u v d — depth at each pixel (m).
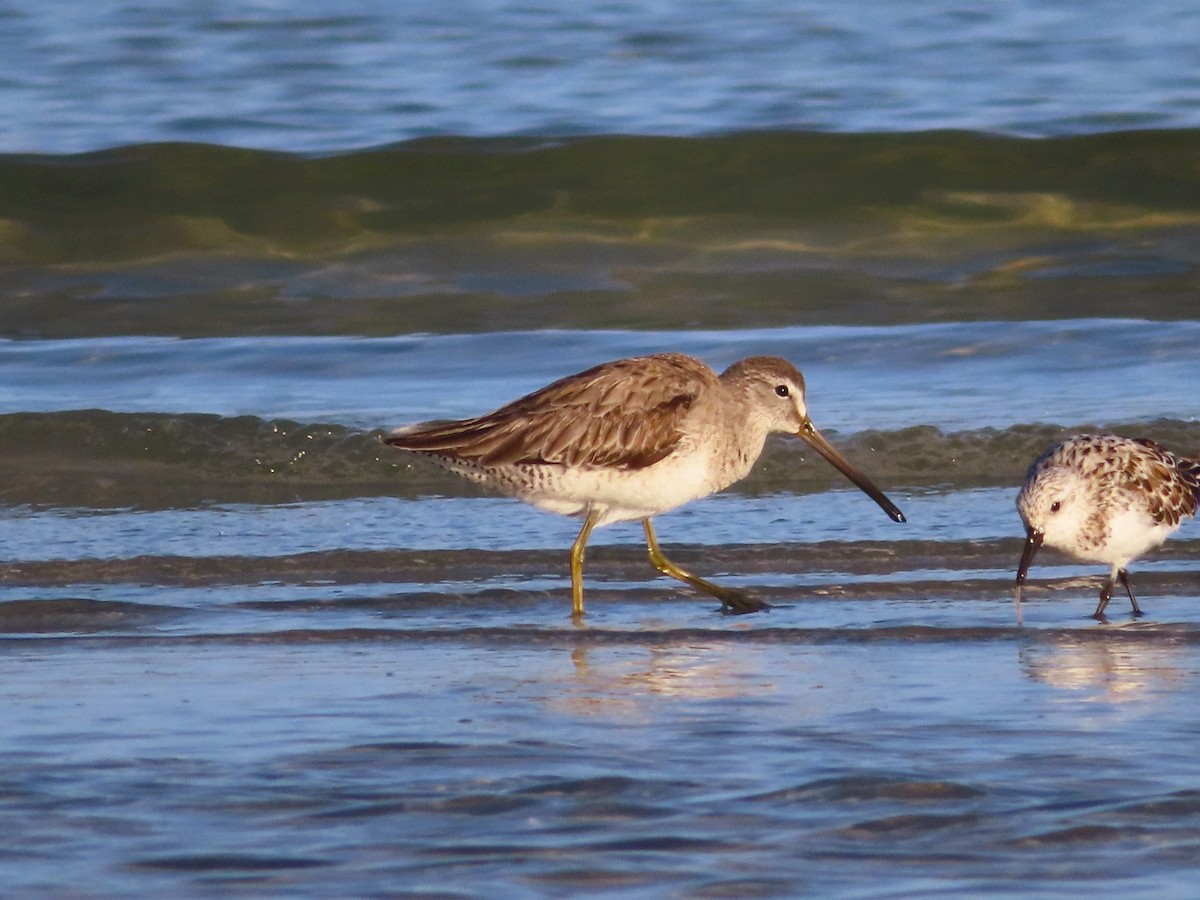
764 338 20.16
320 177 25.98
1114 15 34.25
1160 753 8.14
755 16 34.19
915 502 14.65
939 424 16.47
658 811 7.38
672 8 34.66
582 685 9.60
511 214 25.36
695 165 26.45
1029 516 11.67
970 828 7.15
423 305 22.42
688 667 10.03
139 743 8.38
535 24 33.59
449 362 19.38
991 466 15.56
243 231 24.83
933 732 8.55
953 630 10.86
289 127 27.78
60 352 19.84
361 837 7.09
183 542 13.51
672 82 30.31
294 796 7.58
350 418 16.80
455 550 13.26
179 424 16.25
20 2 34.53
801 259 24.33
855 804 7.45
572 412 11.98
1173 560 12.99
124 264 23.97
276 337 20.70
